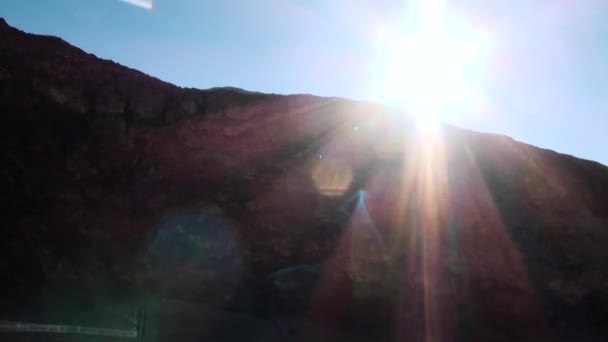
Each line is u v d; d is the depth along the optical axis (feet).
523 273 45.57
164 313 34.58
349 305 39.22
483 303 43.39
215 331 34.47
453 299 42.50
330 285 39.27
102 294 35.06
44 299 33.50
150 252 37.91
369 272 41.01
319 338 36.29
